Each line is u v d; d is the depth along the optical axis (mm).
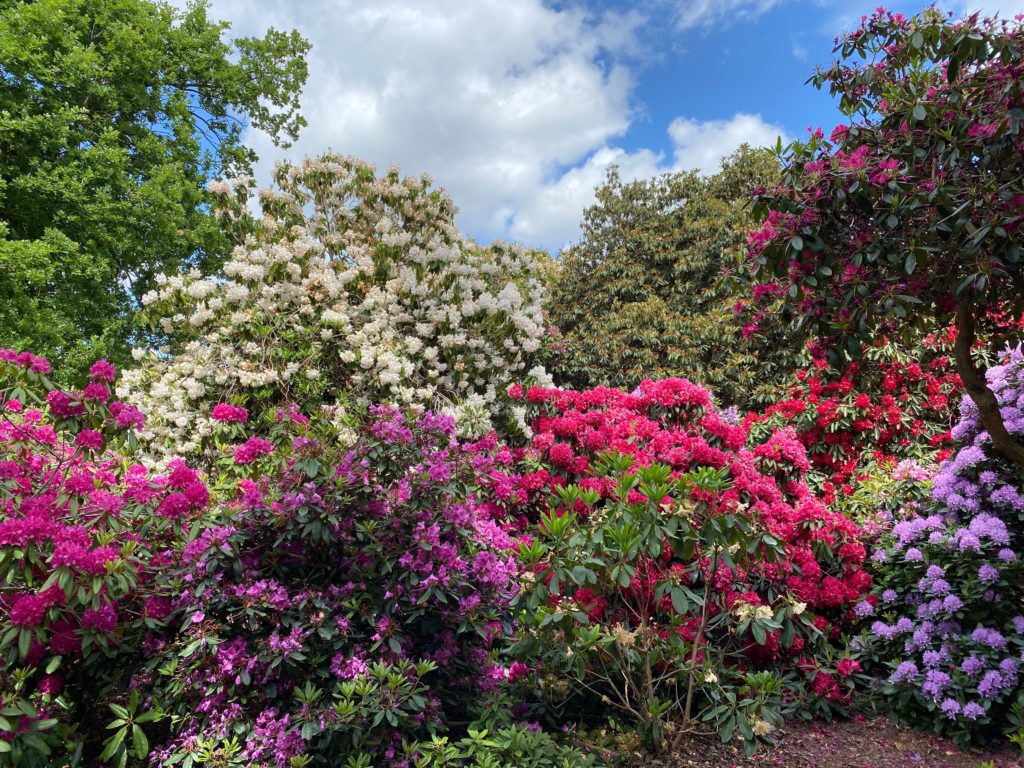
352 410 3973
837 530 3590
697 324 9438
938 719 2957
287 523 2514
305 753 2256
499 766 2229
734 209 10242
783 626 2721
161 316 5488
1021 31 2695
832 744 2885
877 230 3092
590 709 3023
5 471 2422
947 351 5656
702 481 2570
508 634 2781
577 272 12016
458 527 2787
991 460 3652
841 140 3416
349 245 6543
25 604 2033
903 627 3250
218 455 4516
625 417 4254
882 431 5348
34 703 2289
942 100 2943
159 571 2594
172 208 10250
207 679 2379
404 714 2209
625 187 12102
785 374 8633
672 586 2561
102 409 2553
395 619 2619
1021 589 3258
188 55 11703
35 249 8219
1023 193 2652
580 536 2604
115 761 2393
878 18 3387
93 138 10070
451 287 5941
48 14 9211
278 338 5188
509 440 5559
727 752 2777
